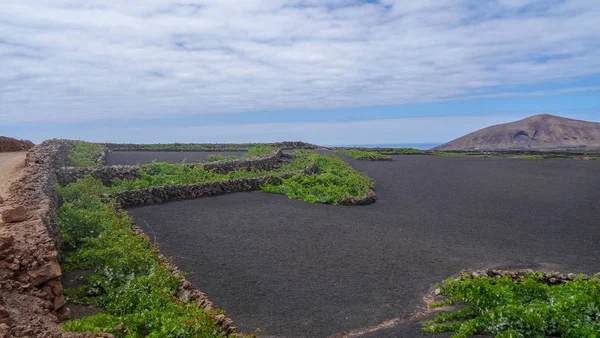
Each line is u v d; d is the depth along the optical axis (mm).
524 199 21516
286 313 9297
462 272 11375
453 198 21781
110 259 10273
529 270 11578
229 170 25438
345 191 21312
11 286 7492
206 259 12203
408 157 40562
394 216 18062
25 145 33406
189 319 7410
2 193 13477
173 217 16094
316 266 11961
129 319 7559
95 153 27406
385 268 11953
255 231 14883
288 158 34156
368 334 8367
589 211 18969
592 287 8969
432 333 8266
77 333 6453
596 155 45062
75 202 14797
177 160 28422
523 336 7641
